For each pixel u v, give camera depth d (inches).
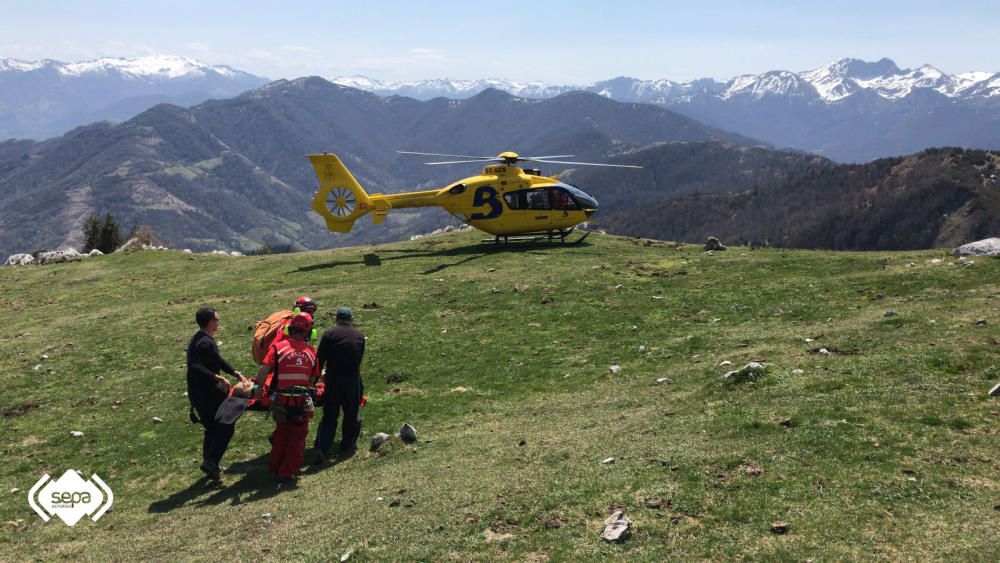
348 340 391.2
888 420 290.0
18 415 525.3
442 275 926.4
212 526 299.0
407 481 313.0
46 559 287.0
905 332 443.5
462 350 601.0
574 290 773.9
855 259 788.6
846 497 224.1
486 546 227.8
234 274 1101.7
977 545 182.5
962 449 250.7
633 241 1157.1
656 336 583.5
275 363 361.1
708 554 199.8
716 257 908.0
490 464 318.3
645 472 272.1
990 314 457.1
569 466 295.0
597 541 218.7
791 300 635.5
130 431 475.5
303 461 389.7
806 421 303.1
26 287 1133.1
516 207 1115.3
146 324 797.2
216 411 369.7
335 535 259.9
